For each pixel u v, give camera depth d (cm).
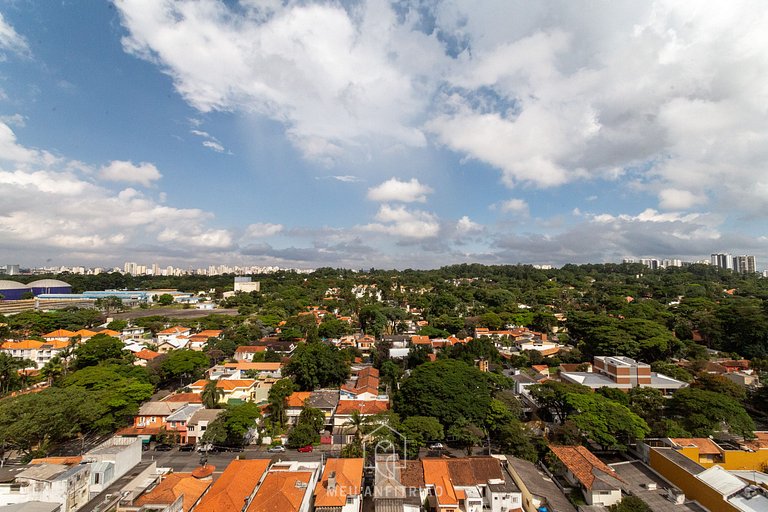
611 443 6381
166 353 12456
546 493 5159
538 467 6103
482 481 5384
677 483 5425
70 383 8100
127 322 17562
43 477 4347
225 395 8775
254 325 16962
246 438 7362
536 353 12469
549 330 17150
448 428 7181
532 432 6869
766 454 6028
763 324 11969
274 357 12656
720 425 6969
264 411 8362
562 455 5925
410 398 7794
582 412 6862
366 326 18450
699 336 14000
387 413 7306
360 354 13762
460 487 5316
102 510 4369
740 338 12512
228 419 7019
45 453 6322
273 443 7219
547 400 7725
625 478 5697
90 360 10569
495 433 7281
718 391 7950
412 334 15850
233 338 14862
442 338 15050
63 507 4225
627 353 11725
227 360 13150
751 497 4656
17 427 5838
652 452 5991
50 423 6212
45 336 13738
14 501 4259
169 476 5225
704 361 10881
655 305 18438
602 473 5281
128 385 8050
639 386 8506
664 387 8962
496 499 5128
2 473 4697
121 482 4981
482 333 15712
